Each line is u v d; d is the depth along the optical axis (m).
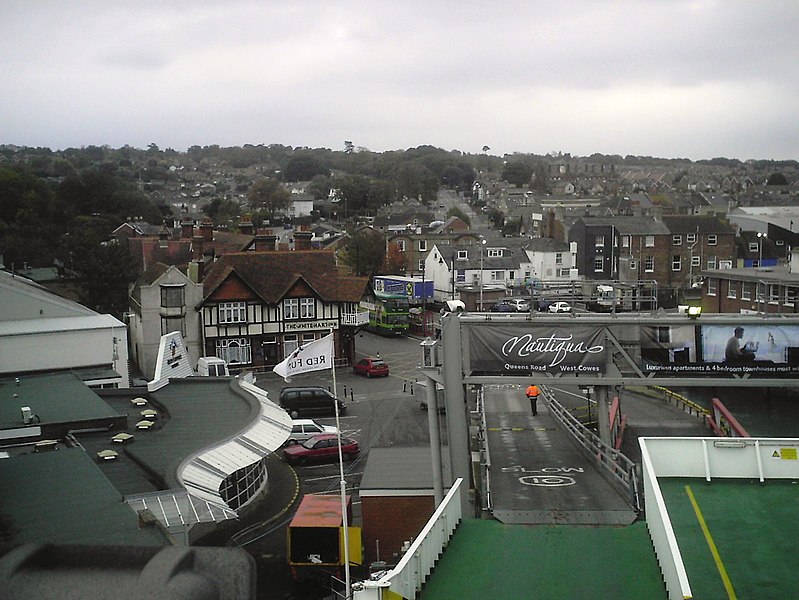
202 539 29.47
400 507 30.64
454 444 29.23
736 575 15.96
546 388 44.91
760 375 29.48
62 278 87.50
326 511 30.36
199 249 74.44
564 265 105.00
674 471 21.55
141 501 25.20
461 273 102.88
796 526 18.16
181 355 47.38
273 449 34.47
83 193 140.62
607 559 19.11
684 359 29.59
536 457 32.25
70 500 23.16
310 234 81.56
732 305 74.88
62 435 32.59
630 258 101.94
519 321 29.44
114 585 3.62
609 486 26.97
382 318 87.81
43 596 3.58
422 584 17.62
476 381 29.42
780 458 21.22
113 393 41.66
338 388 62.69
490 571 18.62
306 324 70.75
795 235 113.25
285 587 28.70
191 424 36.06
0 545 4.00
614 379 28.97
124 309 84.75
